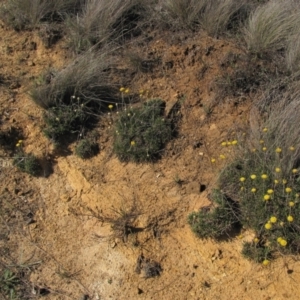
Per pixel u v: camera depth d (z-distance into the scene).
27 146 2.34
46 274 1.95
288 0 2.67
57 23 2.87
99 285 1.91
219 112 2.34
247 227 1.96
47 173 2.27
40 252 2.01
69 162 2.29
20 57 2.71
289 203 1.81
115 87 2.49
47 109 2.40
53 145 2.32
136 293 1.87
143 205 2.09
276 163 1.95
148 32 2.74
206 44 2.59
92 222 2.08
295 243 1.87
